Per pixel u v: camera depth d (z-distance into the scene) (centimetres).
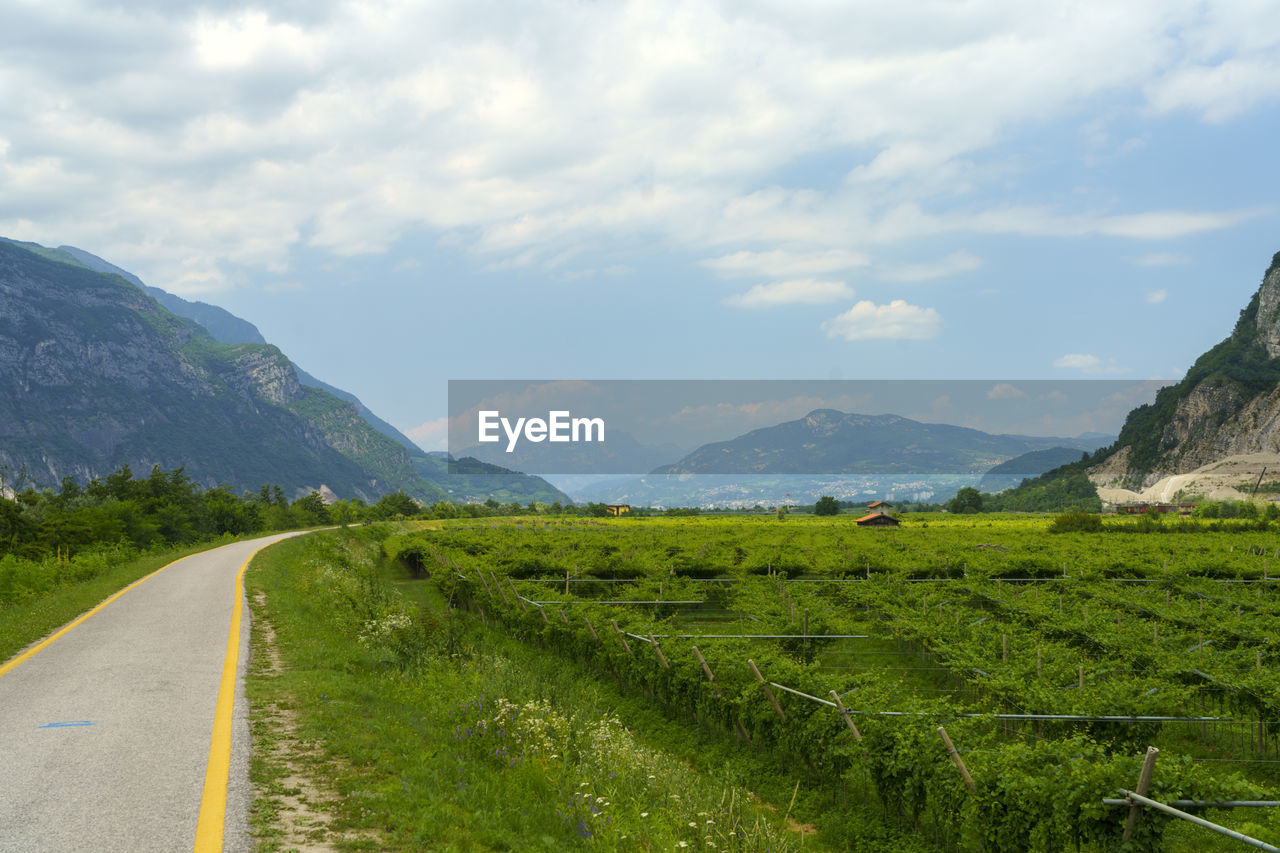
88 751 996
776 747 1612
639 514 15475
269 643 1816
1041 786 1042
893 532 7975
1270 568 4422
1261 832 1103
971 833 1185
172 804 820
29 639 1816
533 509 15775
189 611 2277
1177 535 7156
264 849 720
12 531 5003
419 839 772
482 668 1864
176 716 1166
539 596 3094
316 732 1097
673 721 1950
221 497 11731
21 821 771
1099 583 3906
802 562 4631
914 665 2572
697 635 2144
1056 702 1577
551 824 924
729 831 1060
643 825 980
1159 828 966
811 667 1634
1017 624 2630
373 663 1727
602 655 2278
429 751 1088
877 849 1253
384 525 8956
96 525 6575
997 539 6894
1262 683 1755
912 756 1236
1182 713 1554
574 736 1395
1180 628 2669
